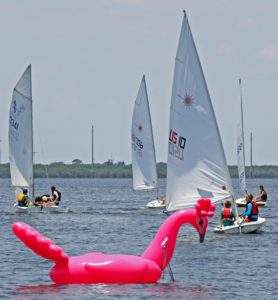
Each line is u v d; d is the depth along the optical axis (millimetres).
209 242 161625
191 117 177000
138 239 178875
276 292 105938
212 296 101750
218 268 126125
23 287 106938
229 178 176750
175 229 104438
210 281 113188
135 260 103125
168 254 104438
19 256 141875
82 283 101500
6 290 104688
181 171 177625
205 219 104750
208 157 176500
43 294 100250
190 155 177125
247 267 128000
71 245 166125
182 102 177625
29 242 99188
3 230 199500
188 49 177625
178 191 177750
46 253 100625
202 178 176875
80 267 101625
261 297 102562
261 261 135250
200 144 176750
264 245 158125
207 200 104500
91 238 181250
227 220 179125
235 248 153000
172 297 98812
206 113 176125
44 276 117250
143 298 97062
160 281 108938
